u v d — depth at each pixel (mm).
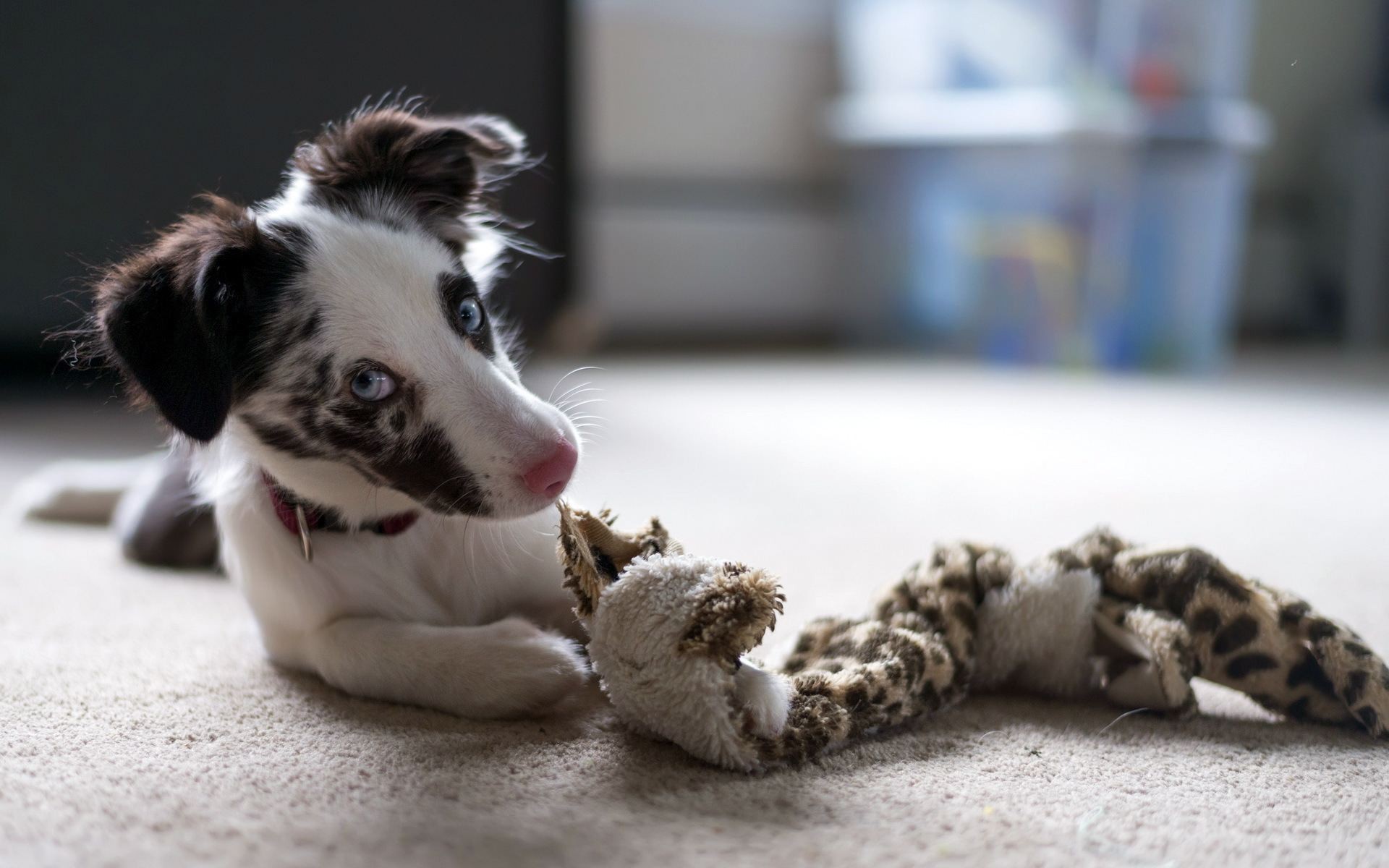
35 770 661
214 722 707
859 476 1216
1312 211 2879
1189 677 703
